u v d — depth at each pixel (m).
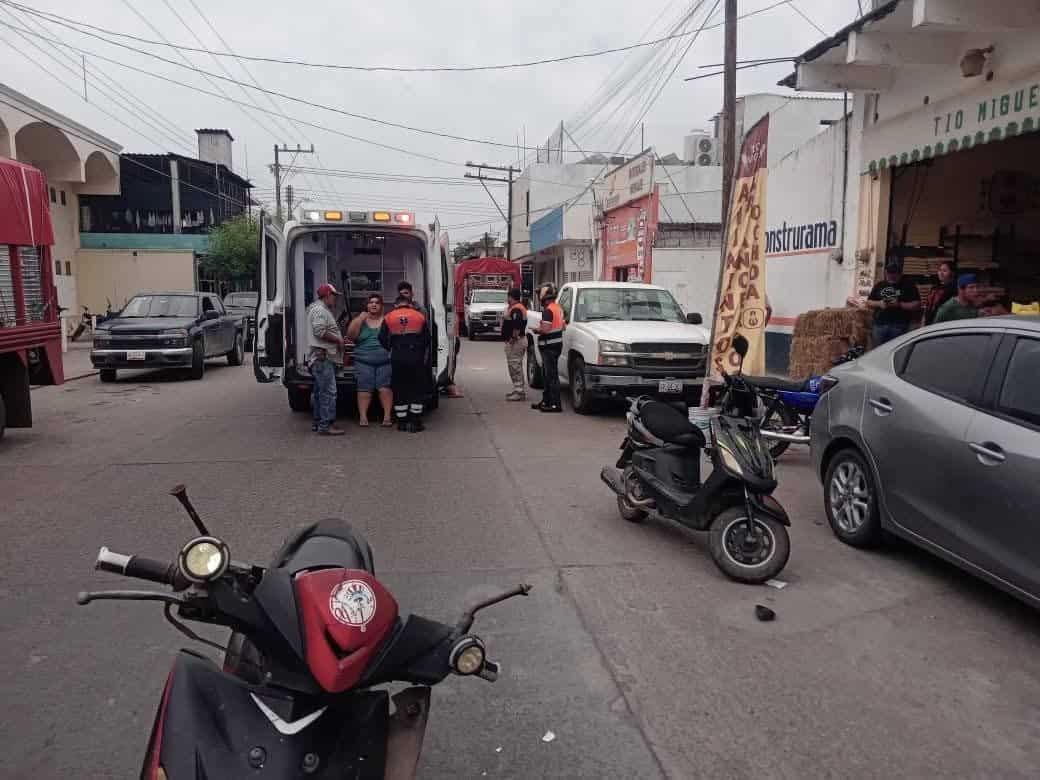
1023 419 4.66
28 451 9.57
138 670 4.20
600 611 5.01
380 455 9.39
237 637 3.04
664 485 6.25
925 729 3.72
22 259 9.85
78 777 3.32
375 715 2.44
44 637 4.58
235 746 2.21
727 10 15.17
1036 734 3.68
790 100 28.83
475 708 3.88
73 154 28.59
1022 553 4.51
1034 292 12.87
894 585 5.43
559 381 13.55
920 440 5.32
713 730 3.70
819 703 3.94
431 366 11.19
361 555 3.25
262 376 11.30
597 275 30.81
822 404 6.57
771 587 5.40
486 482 8.14
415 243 13.67
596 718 3.80
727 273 11.02
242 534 6.40
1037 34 9.60
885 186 12.79
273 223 11.13
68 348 26.27
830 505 6.45
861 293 13.20
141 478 8.22
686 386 11.82
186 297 18.50
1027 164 13.15
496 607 5.04
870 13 10.41
